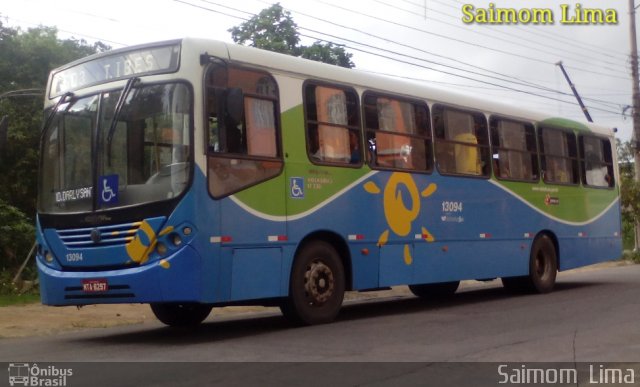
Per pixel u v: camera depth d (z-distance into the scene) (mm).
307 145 10523
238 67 9719
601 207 17375
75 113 9906
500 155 14352
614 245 17750
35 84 20344
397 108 12180
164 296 8812
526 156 15086
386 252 11680
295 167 10305
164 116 9188
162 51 9391
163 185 9031
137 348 9086
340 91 11180
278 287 9969
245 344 9109
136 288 8906
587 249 16781
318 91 10828
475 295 15797
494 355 8234
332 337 9523
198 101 9148
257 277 9672
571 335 9602
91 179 9523
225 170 9367
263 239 9773
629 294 14938
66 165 9836
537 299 14297
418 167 12438
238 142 9586
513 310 12523
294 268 10305
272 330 10359
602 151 17750
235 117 9234
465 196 13344
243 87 9766
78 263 9438
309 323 10539
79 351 8984
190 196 8945
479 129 13922
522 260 14781
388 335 9672
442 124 13031
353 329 10227
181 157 9023
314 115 10711
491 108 14250
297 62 10578
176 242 8906
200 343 9344
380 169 11656
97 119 9617
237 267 9414
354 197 11180
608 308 12523
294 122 10383
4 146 9875
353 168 11195
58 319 12625
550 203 15641
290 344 9023
